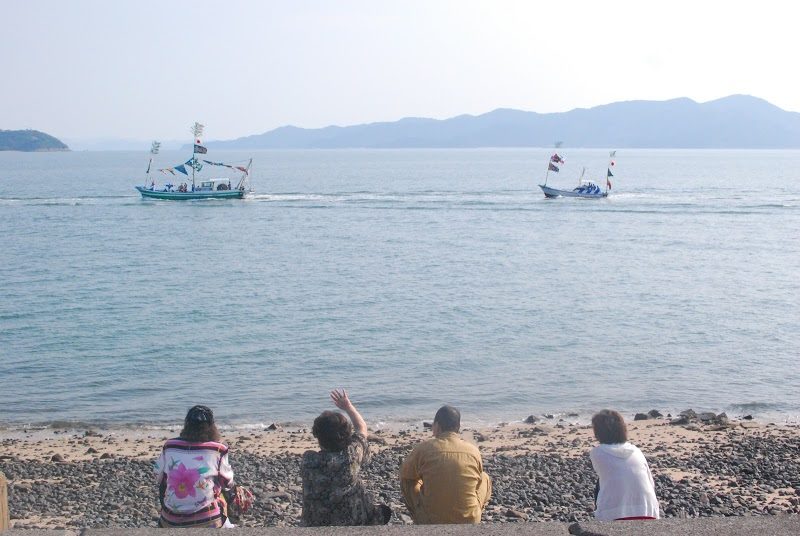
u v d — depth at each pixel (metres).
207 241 74.62
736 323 40.78
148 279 53.38
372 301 46.03
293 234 80.19
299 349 34.81
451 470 8.10
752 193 139.62
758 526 5.78
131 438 23.23
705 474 17.23
